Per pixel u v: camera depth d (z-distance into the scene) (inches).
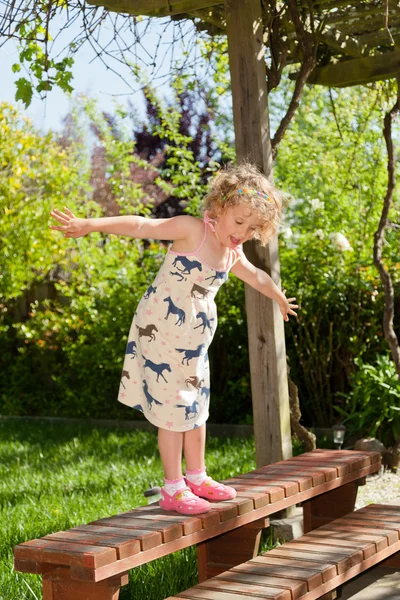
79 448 329.4
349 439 304.8
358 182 366.3
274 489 143.5
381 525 148.7
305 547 135.8
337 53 236.7
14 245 437.1
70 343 424.5
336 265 337.4
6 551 182.9
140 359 134.4
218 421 377.7
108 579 111.7
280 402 182.5
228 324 373.7
